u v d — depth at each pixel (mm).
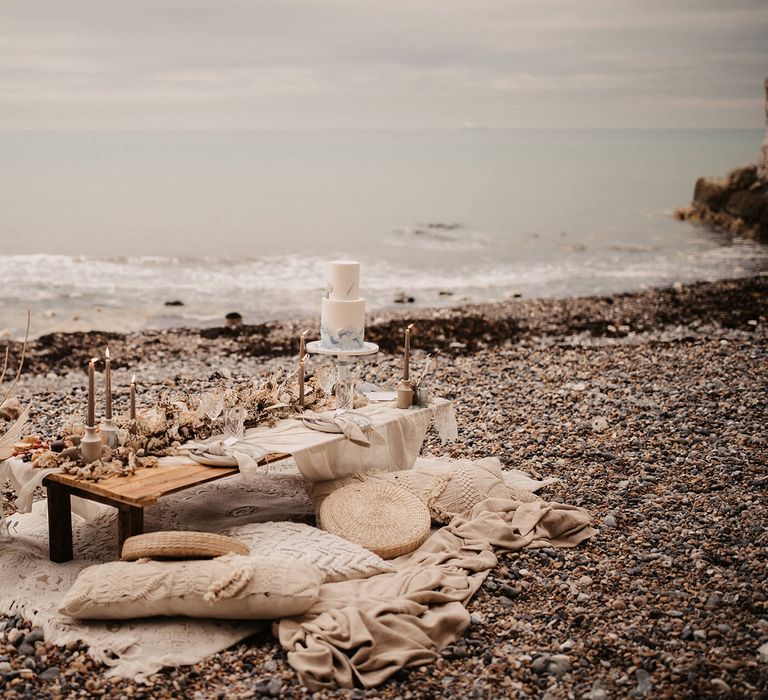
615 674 3623
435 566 4168
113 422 4258
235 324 10117
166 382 7238
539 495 5008
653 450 5613
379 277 13977
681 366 7562
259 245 17406
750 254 16891
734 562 4316
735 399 6559
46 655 3664
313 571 3879
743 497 4934
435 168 43156
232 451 4223
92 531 4469
